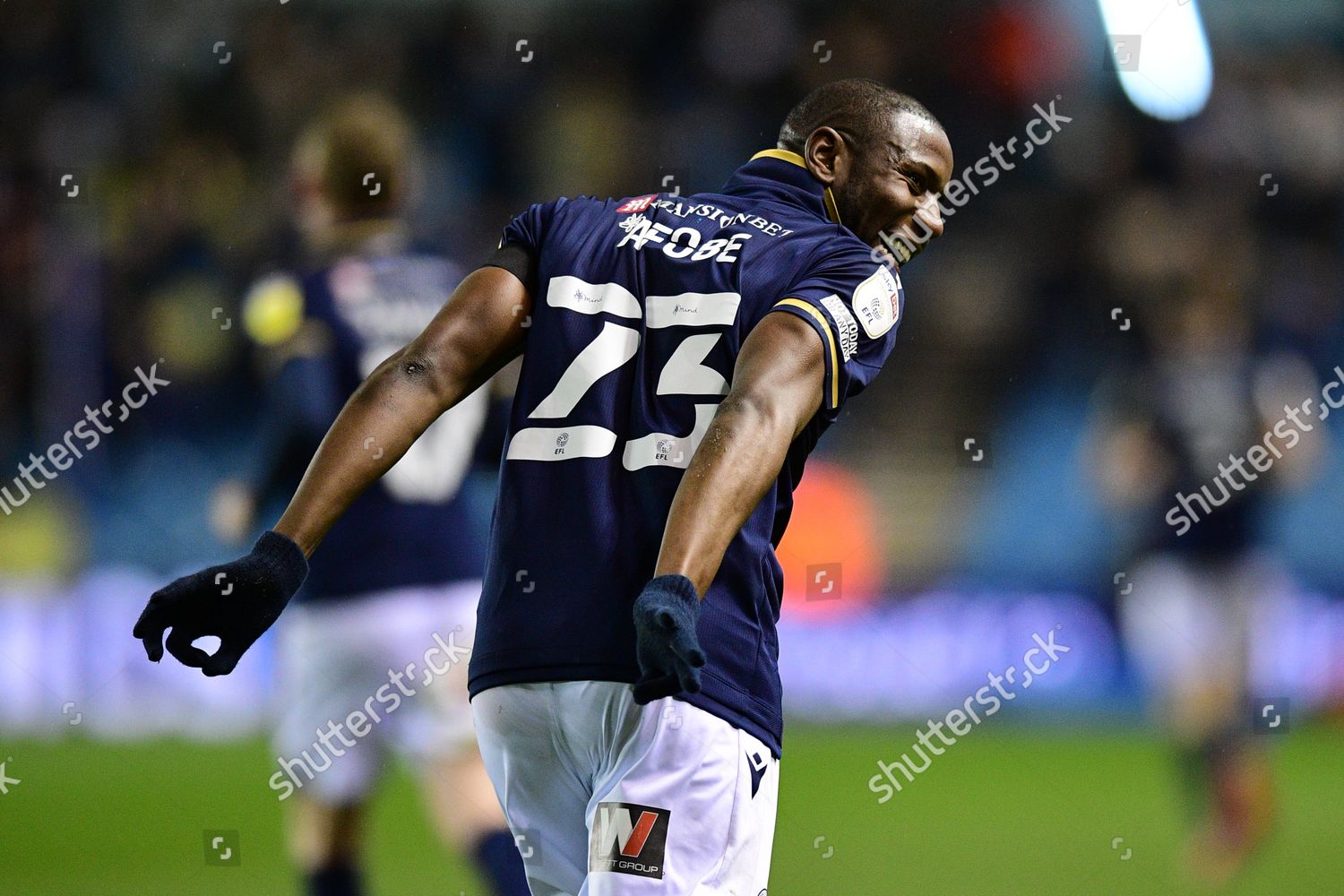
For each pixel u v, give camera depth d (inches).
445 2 1955.0
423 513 613.6
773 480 288.5
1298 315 1814.7
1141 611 1077.1
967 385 1734.7
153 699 1348.4
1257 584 1044.5
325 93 1881.2
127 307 1638.8
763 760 321.1
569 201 357.1
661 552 276.2
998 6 1879.9
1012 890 760.3
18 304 1565.0
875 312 316.8
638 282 335.0
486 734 331.9
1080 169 1875.0
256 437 1560.0
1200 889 799.7
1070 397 1707.7
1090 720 1507.1
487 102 1905.8
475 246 1758.1
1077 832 921.5
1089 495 1576.0
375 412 316.8
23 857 813.2
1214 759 904.3
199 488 1507.1
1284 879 835.4
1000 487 1595.7
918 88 1882.4
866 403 1668.3
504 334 336.5
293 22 1926.7
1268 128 1932.8
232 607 296.5
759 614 324.5
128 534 1465.3
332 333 622.5
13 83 1843.0
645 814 303.1
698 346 323.3
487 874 588.1
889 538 1533.0
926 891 750.5
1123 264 1796.3
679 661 259.9
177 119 1855.3
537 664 316.5
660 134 1897.1
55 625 1348.4
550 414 328.5
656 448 318.3
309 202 659.4
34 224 1626.5
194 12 1913.1
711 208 349.4
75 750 1243.8
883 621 1493.6
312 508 307.6
